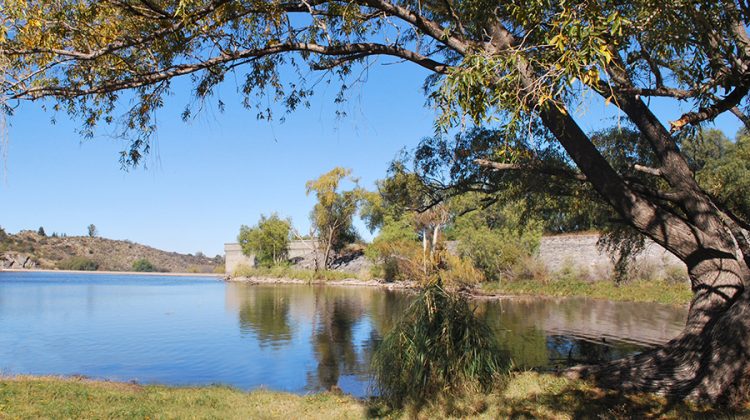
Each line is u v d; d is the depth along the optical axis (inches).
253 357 580.7
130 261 5123.0
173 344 669.3
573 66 185.5
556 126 302.5
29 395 320.2
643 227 314.5
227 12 299.6
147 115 342.6
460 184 471.5
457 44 308.7
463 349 315.3
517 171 428.8
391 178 516.1
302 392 418.9
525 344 613.3
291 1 327.9
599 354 541.3
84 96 317.1
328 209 2389.3
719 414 245.3
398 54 333.4
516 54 202.8
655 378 299.3
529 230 1451.8
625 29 223.8
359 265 2439.7
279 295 1563.7
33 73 252.4
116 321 919.7
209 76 350.9
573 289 1316.4
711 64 255.8
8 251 4362.7
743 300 277.3
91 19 269.9
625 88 268.4
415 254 1609.3
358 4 323.3
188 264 5580.7
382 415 289.9
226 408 309.9
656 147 325.7
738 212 437.1
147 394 347.6
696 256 309.1
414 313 335.9
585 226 684.1
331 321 907.4
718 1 241.4
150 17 283.6
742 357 266.8
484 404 280.5
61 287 1996.8
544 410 263.9
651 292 1203.2
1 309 1126.4
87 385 374.6
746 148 602.5
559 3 206.5
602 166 312.5
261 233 2721.5
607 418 245.6
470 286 1409.9
